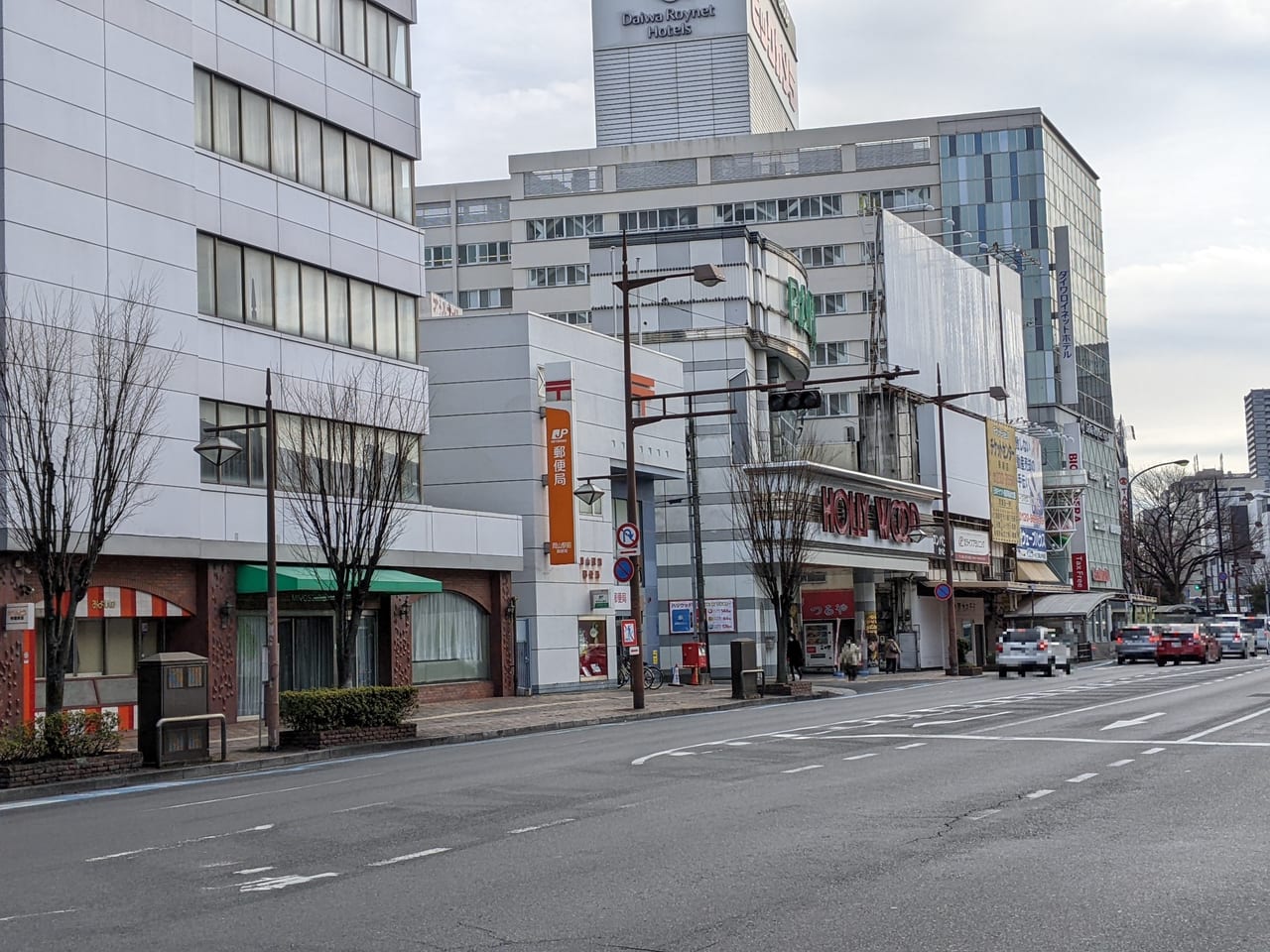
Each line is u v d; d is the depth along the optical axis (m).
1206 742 20.52
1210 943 7.80
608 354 46.44
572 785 16.69
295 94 34.94
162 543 29.23
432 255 102.50
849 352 96.31
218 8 32.62
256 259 33.25
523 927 8.55
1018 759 18.55
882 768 17.78
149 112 30.20
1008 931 8.15
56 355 25.16
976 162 101.25
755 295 58.91
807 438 63.44
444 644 39.19
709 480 57.41
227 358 31.78
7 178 26.83
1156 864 10.34
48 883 10.77
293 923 8.84
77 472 26.22
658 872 10.41
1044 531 92.50
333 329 35.62
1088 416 112.38
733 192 99.06
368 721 25.80
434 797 15.81
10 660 25.72
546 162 99.81
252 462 32.38
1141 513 133.50
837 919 8.55
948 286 82.38
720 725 27.88
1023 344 98.94
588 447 44.84
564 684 42.72
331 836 12.83
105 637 28.86
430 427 42.50
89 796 18.78
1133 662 69.31
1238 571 156.00
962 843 11.46
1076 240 112.69
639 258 58.59
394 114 38.62
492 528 40.06
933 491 70.81
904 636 67.19
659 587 57.75
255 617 32.53
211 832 13.51
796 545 44.44
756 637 56.31
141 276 29.56
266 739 26.50
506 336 42.38
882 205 99.62
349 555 29.34
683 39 140.25
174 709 21.80
